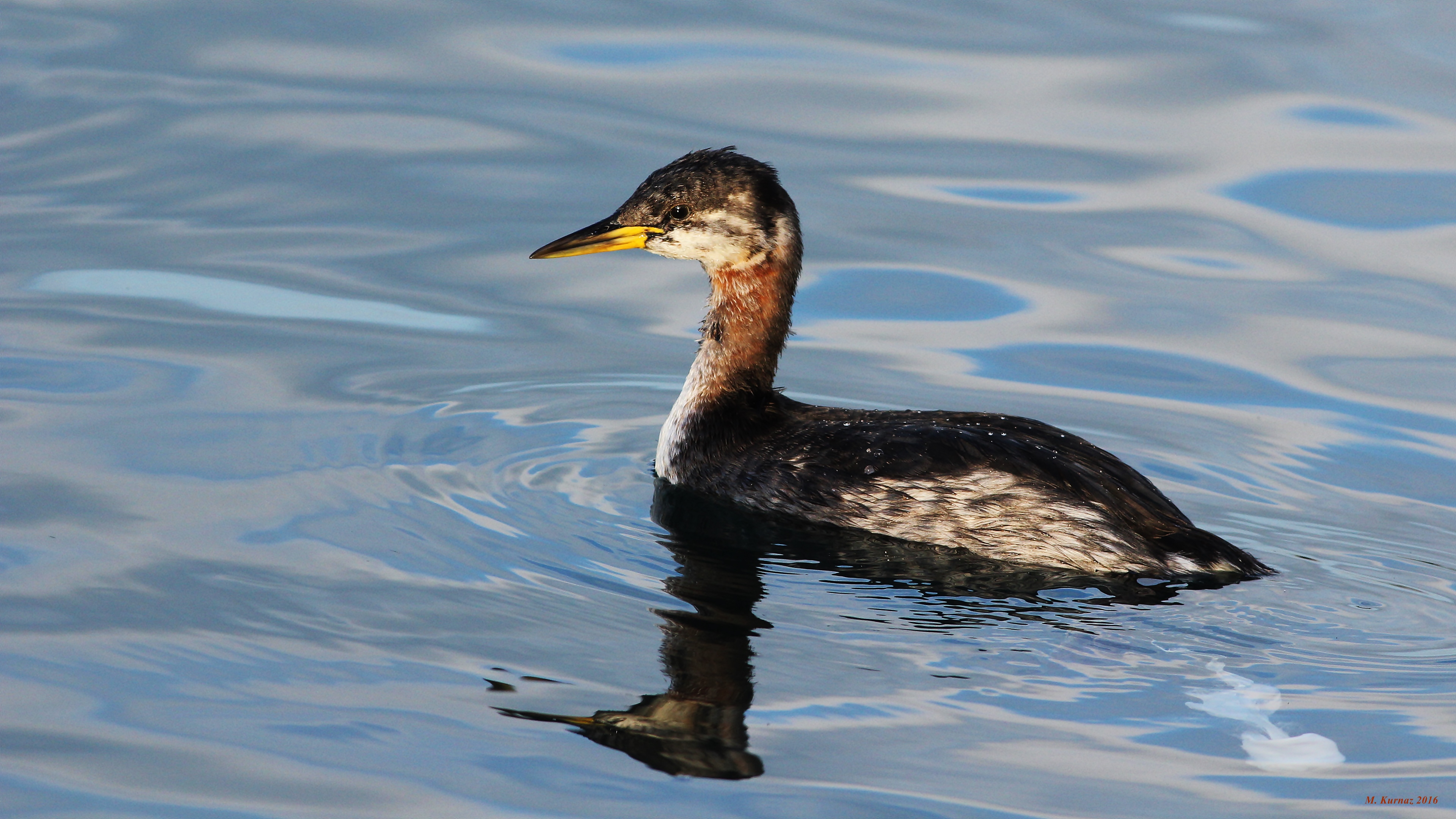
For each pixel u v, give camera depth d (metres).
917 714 9.60
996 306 17.20
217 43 22.86
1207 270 18.00
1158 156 20.44
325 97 21.33
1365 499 13.05
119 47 22.48
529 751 9.06
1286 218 19.00
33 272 16.83
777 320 13.54
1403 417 14.70
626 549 11.90
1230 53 23.02
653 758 9.03
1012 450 11.89
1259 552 11.95
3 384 14.26
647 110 21.23
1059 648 10.41
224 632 10.25
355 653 10.09
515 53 22.94
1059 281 17.75
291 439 13.56
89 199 18.69
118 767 8.71
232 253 17.64
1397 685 9.92
